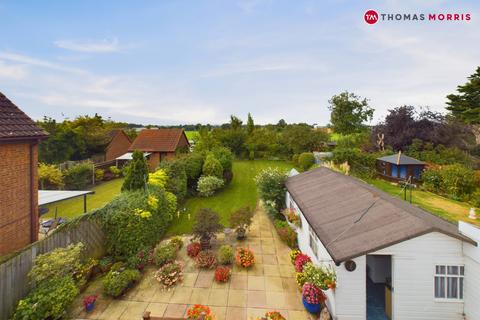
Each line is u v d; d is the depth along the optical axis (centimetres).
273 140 4369
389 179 2466
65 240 880
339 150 2875
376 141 3350
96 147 3612
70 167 2416
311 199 1173
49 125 3362
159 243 1259
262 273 1000
